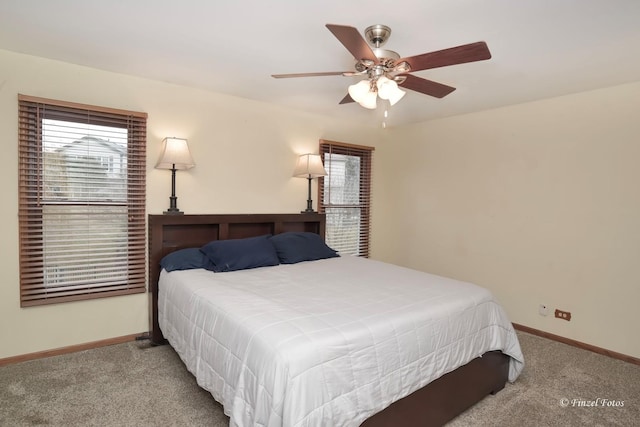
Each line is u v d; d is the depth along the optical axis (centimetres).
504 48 222
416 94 323
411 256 455
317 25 199
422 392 184
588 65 248
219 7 182
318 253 343
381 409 162
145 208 301
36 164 257
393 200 478
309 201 398
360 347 160
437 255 425
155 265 295
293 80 296
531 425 199
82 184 275
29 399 211
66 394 217
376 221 483
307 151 402
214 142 334
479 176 382
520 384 244
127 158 291
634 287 279
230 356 167
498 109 365
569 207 315
